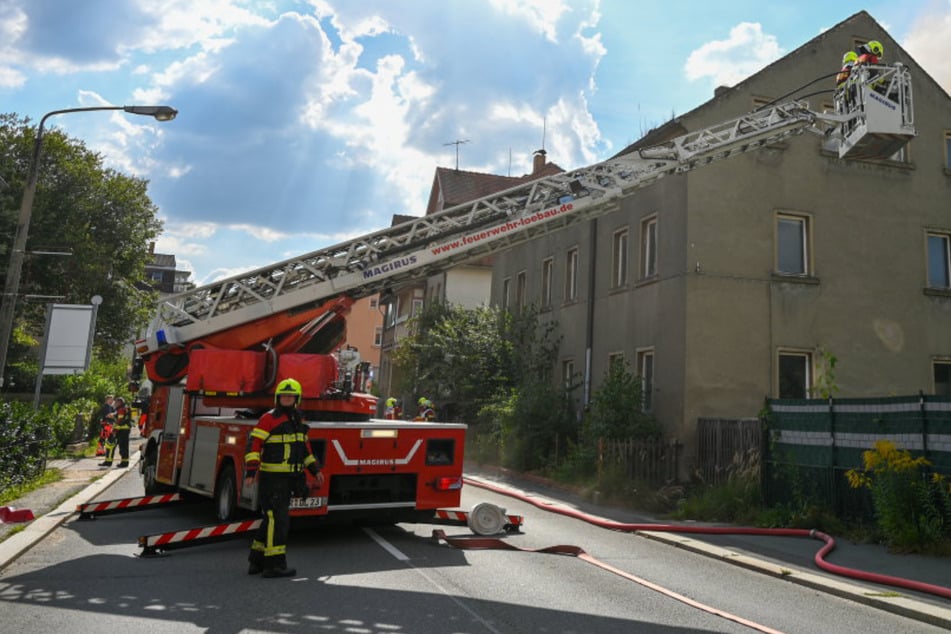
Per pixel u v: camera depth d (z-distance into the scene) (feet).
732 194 52.75
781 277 52.60
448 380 79.20
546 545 29.35
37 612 18.03
